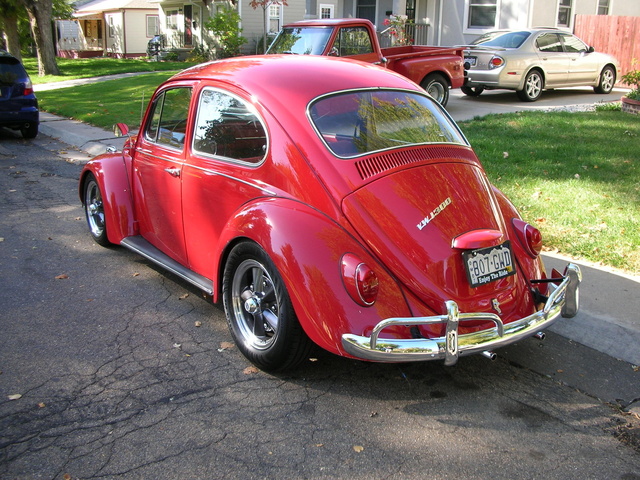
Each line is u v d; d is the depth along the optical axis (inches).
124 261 224.7
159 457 118.1
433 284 131.7
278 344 138.1
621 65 736.3
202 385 143.6
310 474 114.3
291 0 1087.0
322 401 138.2
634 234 224.8
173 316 180.1
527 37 562.9
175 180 179.2
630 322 166.6
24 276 207.5
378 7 938.7
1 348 158.7
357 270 124.8
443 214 138.7
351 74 165.6
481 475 114.8
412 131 156.6
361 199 134.3
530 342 167.3
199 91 174.4
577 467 117.6
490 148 354.3
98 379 145.2
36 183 339.3
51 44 1003.3
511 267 143.4
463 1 782.5
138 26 1551.4
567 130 400.5
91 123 521.0
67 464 115.6
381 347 121.9
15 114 461.7
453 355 123.8
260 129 151.5
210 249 168.6
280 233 133.7
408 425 130.0
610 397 142.6
